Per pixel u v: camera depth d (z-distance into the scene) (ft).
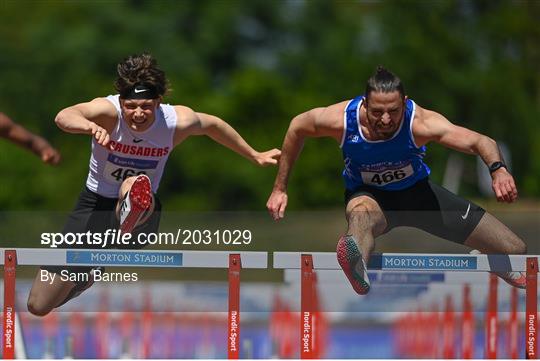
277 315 66.39
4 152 254.27
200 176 263.29
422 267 58.44
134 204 59.26
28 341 64.64
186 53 305.53
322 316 68.33
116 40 302.45
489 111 300.81
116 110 60.23
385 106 56.49
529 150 305.53
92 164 63.87
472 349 66.28
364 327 68.33
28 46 307.58
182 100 276.62
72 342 64.44
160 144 61.87
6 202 249.96
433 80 295.48
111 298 64.23
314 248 65.31
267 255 58.44
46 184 255.91
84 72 296.92
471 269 58.34
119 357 64.34
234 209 264.72
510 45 332.19
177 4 316.19
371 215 59.31
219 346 64.23
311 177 261.65
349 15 331.36
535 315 58.39
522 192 294.25
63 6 314.76
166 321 64.34
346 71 294.46
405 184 62.39
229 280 58.49
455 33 310.86
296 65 315.17
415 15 303.68
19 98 300.81
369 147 59.47
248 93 273.54
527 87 324.19
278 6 326.24
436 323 67.10
